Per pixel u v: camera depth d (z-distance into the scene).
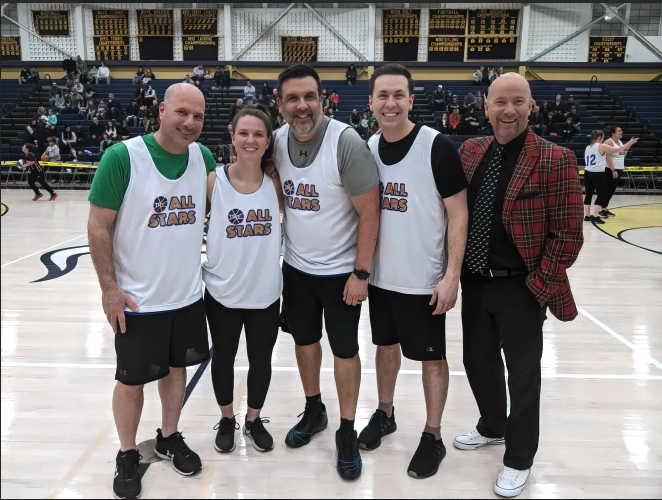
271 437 2.38
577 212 1.95
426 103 17.16
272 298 2.26
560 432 2.53
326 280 2.21
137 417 2.11
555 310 2.05
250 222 2.20
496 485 2.08
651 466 2.27
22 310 4.27
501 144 2.08
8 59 19.34
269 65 18.84
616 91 17.95
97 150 14.53
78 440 2.42
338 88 17.92
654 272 5.71
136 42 19.06
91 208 1.96
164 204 2.03
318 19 18.80
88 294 4.73
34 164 11.32
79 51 19.16
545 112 15.45
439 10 18.53
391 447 2.41
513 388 2.07
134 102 16.41
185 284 2.10
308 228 2.20
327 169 2.13
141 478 2.16
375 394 2.90
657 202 11.76
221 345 2.28
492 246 2.09
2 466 2.21
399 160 2.14
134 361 2.03
